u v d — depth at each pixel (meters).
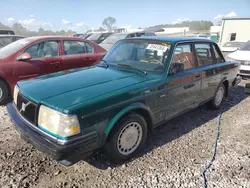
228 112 4.91
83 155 2.44
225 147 3.42
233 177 2.74
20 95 2.87
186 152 3.26
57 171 2.76
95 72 3.42
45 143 2.34
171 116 3.61
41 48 5.33
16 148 3.21
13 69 4.83
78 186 2.53
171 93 3.41
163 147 3.39
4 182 2.53
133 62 3.68
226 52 15.31
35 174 2.69
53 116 2.35
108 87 2.81
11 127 3.86
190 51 3.95
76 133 2.33
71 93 2.60
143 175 2.74
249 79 7.88
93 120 2.46
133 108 2.83
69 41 5.84
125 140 2.91
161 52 3.54
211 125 4.20
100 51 6.47
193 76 3.83
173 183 2.61
